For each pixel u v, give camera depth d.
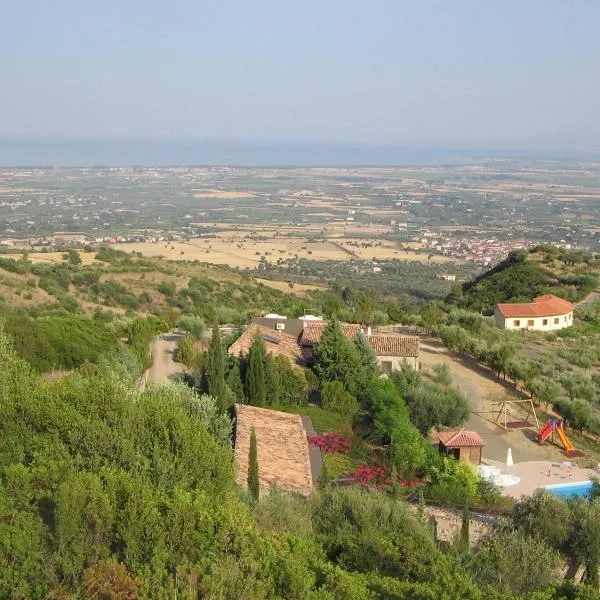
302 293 109.50
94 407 20.33
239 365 38.53
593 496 29.80
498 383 50.88
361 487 25.42
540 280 94.50
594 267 101.75
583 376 52.16
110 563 13.74
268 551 15.09
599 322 77.50
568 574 22.61
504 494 32.03
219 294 92.19
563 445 39.56
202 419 26.62
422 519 23.34
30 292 72.75
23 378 23.73
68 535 14.46
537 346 65.31
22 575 13.91
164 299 86.56
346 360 40.28
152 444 19.23
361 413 37.44
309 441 32.06
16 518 15.09
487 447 38.91
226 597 13.63
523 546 19.73
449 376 49.12
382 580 16.30
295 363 42.81
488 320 73.81
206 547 14.83
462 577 16.81
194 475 18.70
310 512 21.36
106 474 16.38
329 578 15.52
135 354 43.81
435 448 35.75
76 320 47.69
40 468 16.56
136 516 14.77
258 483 22.80
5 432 19.72
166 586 13.58
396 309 72.88
